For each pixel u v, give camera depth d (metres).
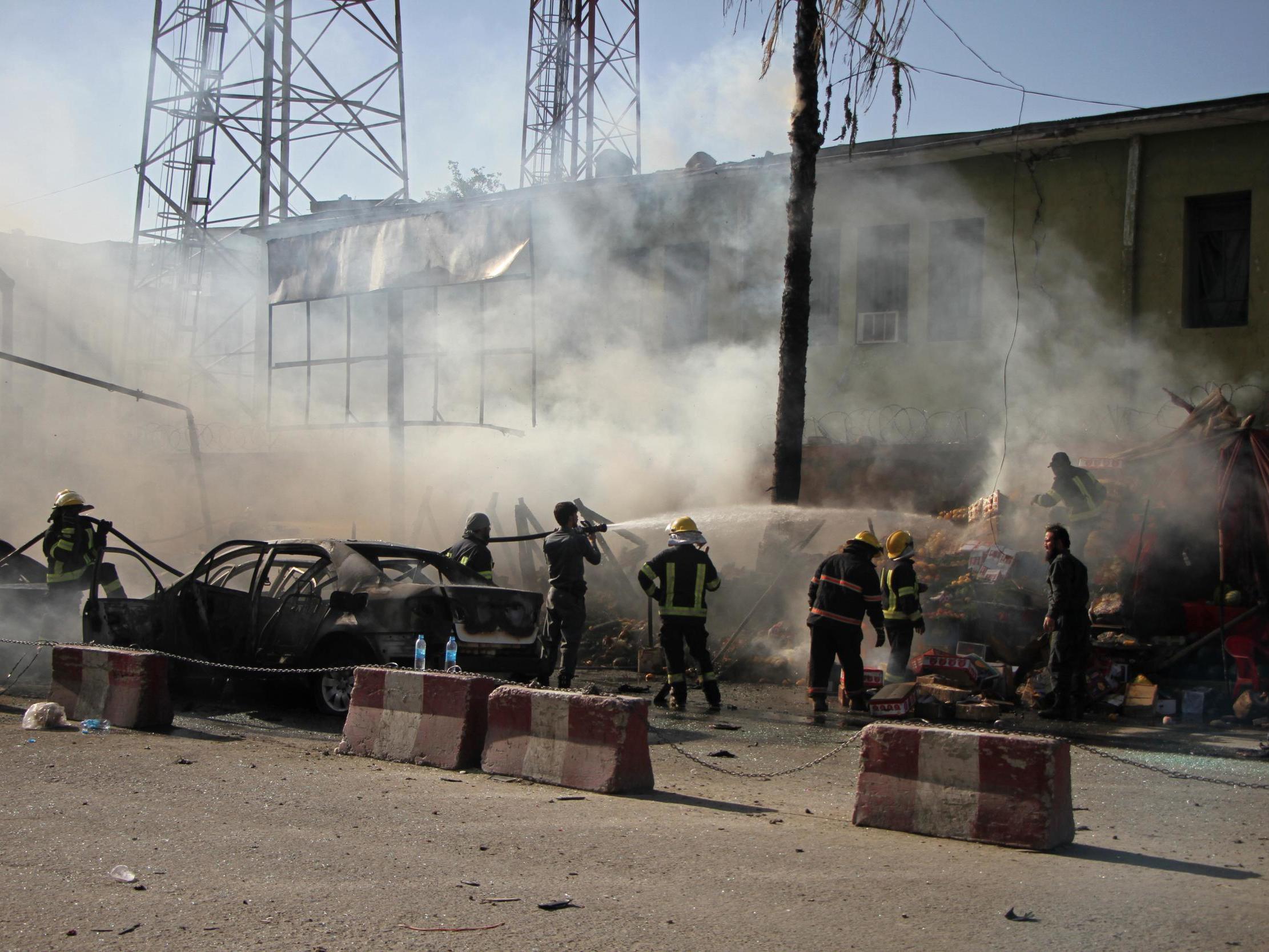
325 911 4.30
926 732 5.86
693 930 4.16
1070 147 17.39
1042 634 11.75
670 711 10.55
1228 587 11.36
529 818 5.90
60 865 4.86
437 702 7.55
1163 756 8.64
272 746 8.16
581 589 11.16
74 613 11.95
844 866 5.06
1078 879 4.96
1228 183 16.31
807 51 13.73
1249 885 4.98
